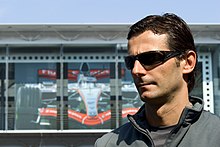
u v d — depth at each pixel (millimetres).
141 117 2600
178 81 2449
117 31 21234
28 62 21406
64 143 21156
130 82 21516
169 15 2521
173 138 2396
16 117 21156
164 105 2441
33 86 21406
